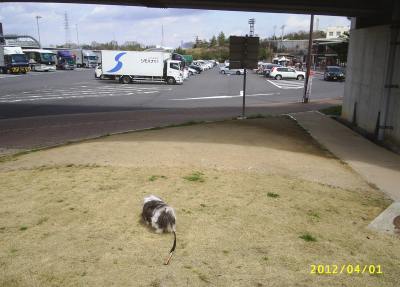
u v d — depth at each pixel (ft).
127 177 25.00
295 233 17.54
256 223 18.42
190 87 125.18
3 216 18.67
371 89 44.65
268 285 13.32
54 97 89.20
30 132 47.29
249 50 52.49
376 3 44.04
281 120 53.78
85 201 20.63
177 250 15.51
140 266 14.23
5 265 14.12
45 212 19.15
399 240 17.43
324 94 107.45
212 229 17.53
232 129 44.24
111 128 50.57
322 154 34.50
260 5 49.44
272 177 26.30
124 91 107.65
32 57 200.85
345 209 21.09
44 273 13.62
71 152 32.35
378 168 30.07
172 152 31.78
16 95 91.86
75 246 15.61
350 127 49.37
